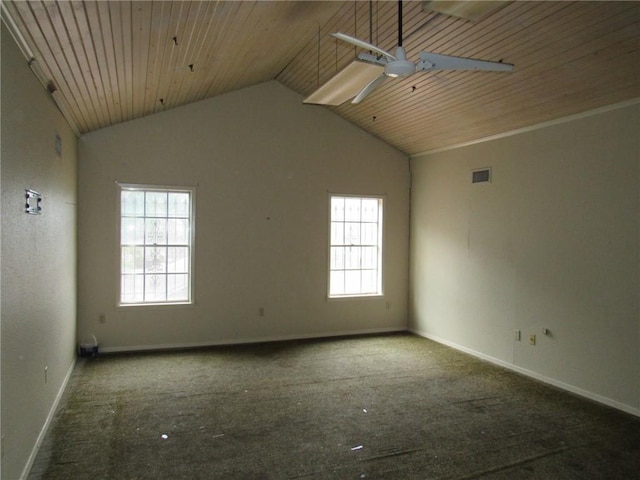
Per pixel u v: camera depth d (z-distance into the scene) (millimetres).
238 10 3150
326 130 6293
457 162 5816
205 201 5707
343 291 6547
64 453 3018
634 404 3795
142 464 2900
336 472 2848
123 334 5418
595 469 2920
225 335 5852
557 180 4473
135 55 3389
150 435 3297
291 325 6164
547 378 4555
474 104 4672
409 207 6742
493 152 5250
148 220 5555
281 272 6094
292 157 6117
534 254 4715
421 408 3873
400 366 5043
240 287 5898
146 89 4375
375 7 3533
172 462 2932
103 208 5293
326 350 5641
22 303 2586
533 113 4473
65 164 4195
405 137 6180
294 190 6133
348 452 3100
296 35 4211
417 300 6586
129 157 5379
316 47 4590
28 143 2711
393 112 5562
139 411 3713
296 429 3436
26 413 2701
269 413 3721
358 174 6480
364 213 6652
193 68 4219
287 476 2795
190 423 3508
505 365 5051
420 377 4680
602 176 4047
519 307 4887
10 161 2305
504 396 4176
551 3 2977
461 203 5742
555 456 3084
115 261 5348
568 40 3295
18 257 2482
